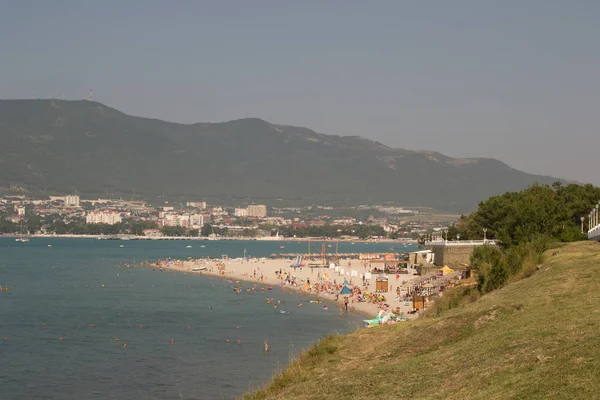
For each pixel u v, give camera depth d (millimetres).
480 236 172375
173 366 81812
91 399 68000
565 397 28344
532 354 35531
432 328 49844
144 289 176500
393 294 149000
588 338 35281
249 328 108938
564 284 53344
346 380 42594
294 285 182875
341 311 128375
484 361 37562
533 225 113312
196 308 135125
